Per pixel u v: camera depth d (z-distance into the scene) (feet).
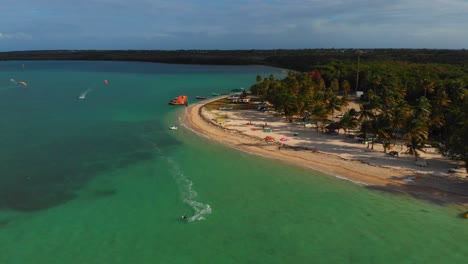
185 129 333.01
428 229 161.38
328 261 140.97
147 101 485.97
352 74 551.18
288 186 206.28
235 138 300.81
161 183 210.18
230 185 207.72
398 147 265.34
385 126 247.09
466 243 151.12
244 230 161.38
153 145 282.97
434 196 191.11
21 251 145.69
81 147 276.21
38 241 152.56
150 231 160.45
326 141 285.23
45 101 481.87
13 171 225.76
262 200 189.47
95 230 160.97
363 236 156.76
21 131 321.32
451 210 177.37
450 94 363.97
